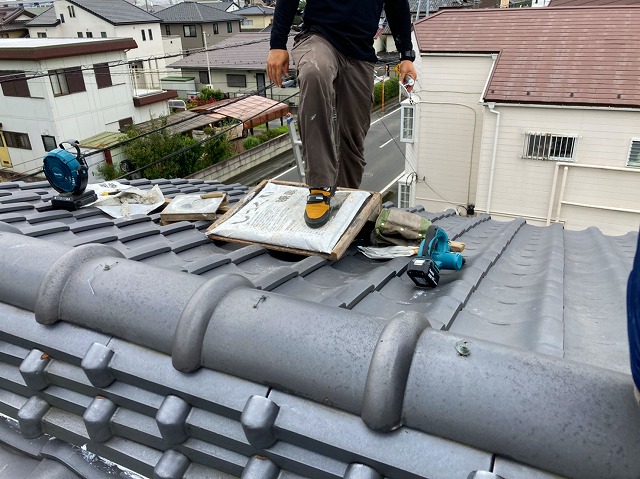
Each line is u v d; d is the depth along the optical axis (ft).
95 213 10.57
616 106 30.94
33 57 52.34
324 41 8.30
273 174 62.28
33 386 5.24
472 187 40.32
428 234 7.82
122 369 4.76
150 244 8.34
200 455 4.45
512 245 11.28
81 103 57.88
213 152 59.52
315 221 8.38
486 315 6.40
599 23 35.88
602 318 6.40
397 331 3.98
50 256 5.79
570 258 10.25
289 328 4.36
